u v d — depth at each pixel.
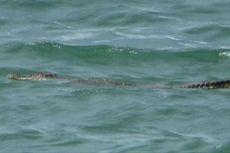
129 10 89.62
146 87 70.00
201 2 92.12
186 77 73.44
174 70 75.06
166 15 89.06
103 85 70.31
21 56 78.31
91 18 88.56
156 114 65.00
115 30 85.88
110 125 63.50
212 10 90.38
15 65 76.12
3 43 80.75
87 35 84.38
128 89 69.44
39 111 66.12
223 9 90.69
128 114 65.00
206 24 86.69
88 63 76.75
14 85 70.69
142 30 85.81
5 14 89.56
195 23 87.25
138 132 62.38
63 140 61.31
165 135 61.75
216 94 67.94
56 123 64.06
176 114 64.94
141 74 74.06
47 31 85.38
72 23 87.75
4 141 61.47
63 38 83.25
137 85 70.50
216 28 85.56
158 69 75.38
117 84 70.56
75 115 65.31
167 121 64.06
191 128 62.88
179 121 64.00
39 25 87.06
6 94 69.06
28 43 80.06
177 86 69.94
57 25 87.12
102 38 83.50
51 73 72.81
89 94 68.44
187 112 65.12
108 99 67.56
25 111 66.19
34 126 63.62
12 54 78.75
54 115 65.50
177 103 66.50
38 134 62.25
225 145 59.97
